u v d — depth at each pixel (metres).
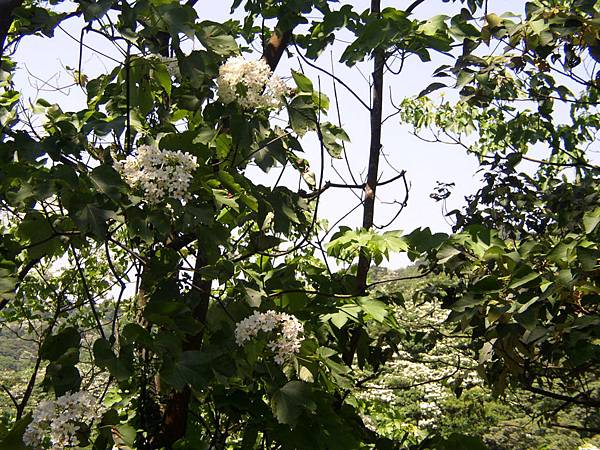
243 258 3.06
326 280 3.39
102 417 2.27
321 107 3.14
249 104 2.79
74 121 2.85
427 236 3.37
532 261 3.29
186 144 2.63
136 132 3.05
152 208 2.46
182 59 2.68
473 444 3.17
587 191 4.80
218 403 2.81
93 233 2.44
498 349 3.64
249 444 2.81
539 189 5.43
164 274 2.73
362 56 3.57
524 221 5.07
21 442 2.22
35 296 5.03
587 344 3.21
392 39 3.46
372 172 3.62
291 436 2.72
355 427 3.26
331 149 3.16
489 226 5.12
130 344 2.34
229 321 3.01
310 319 3.25
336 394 3.38
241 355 2.61
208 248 2.69
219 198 2.57
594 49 3.41
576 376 4.03
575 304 3.38
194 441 3.01
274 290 3.19
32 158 2.46
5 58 3.21
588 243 3.06
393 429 5.32
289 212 2.89
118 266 5.02
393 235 3.35
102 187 2.29
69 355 2.37
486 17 3.46
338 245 3.47
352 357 3.60
